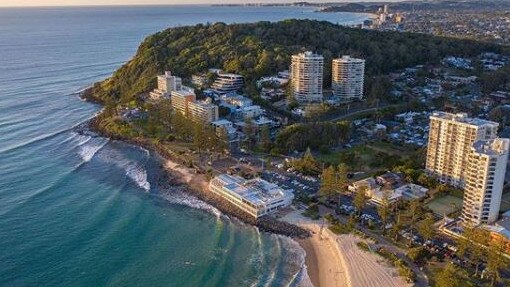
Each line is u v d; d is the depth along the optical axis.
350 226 173.38
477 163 167.25
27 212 187.25
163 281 146.25
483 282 141.12
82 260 156.25
